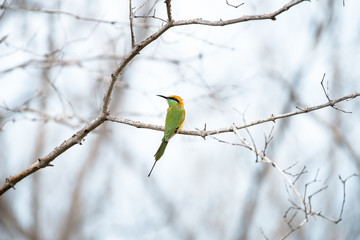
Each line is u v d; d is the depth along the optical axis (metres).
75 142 7.59
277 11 6.48
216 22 6.81
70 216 17.19
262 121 7.67
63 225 17.09
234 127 7.79
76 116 10.89
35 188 17.12
